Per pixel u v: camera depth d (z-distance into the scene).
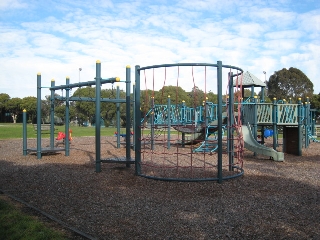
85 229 4.58
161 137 25.66
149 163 11.16
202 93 37.75
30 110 72.81
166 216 5.16
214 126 13.91
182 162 11.62
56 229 4.50
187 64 7.71
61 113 63.03
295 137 14.84
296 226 4.69
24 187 7.26
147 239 4.21
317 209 5.55
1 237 4.06
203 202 5.98
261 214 5.26
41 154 13.56
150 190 6.95
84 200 6.14
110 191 6.86
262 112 14.54
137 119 8.53
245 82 19.64
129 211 5.43
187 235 4.35
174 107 19.86
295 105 14.51
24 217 4.86
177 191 6.85
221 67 7.68
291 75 66.12
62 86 12.02
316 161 12.29
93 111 59.56
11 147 16.92
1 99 82.88
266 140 24.73
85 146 17.97
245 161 12.20
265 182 7.85
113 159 9.45
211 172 9.16
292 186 7.43
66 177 8.41
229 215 5.20
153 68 8.16
